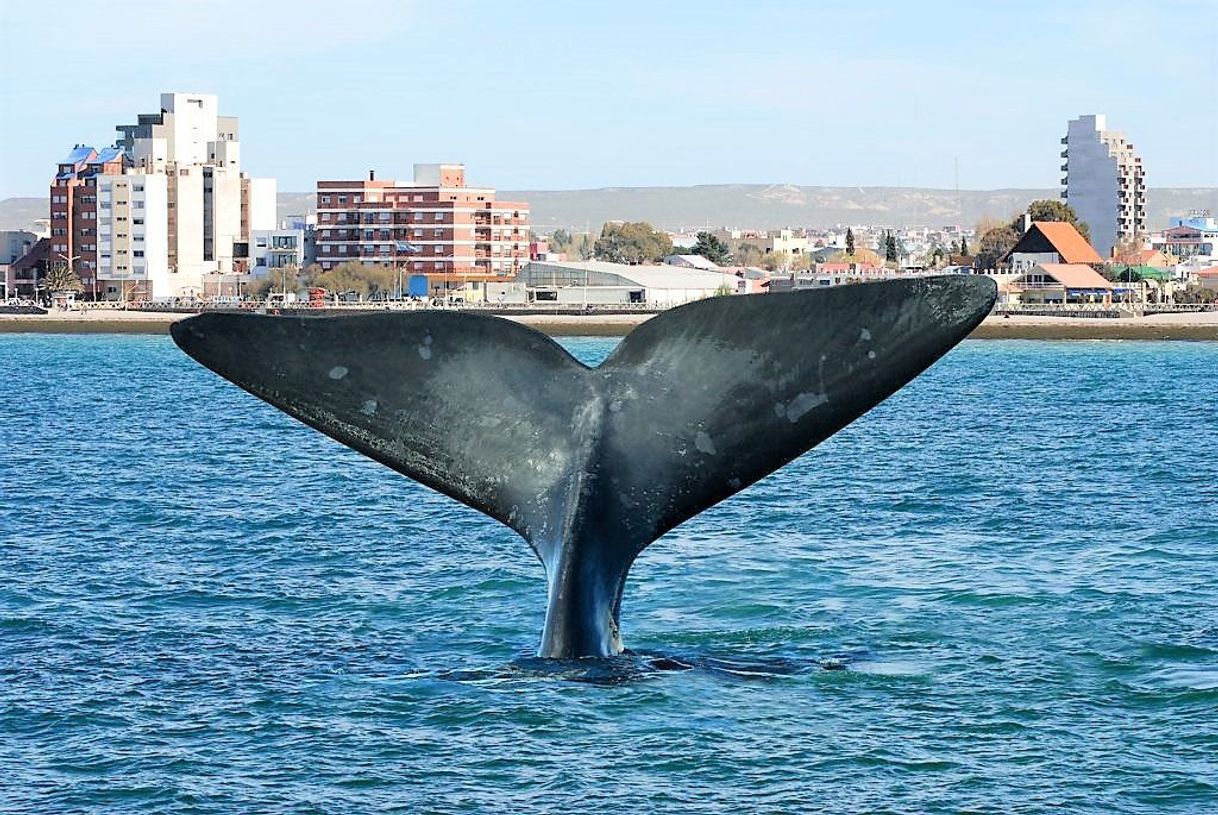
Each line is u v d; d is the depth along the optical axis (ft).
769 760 51.83
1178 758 52.49
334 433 48.78
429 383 49.37
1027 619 70.08
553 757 52.08
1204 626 69.00
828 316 47.67
